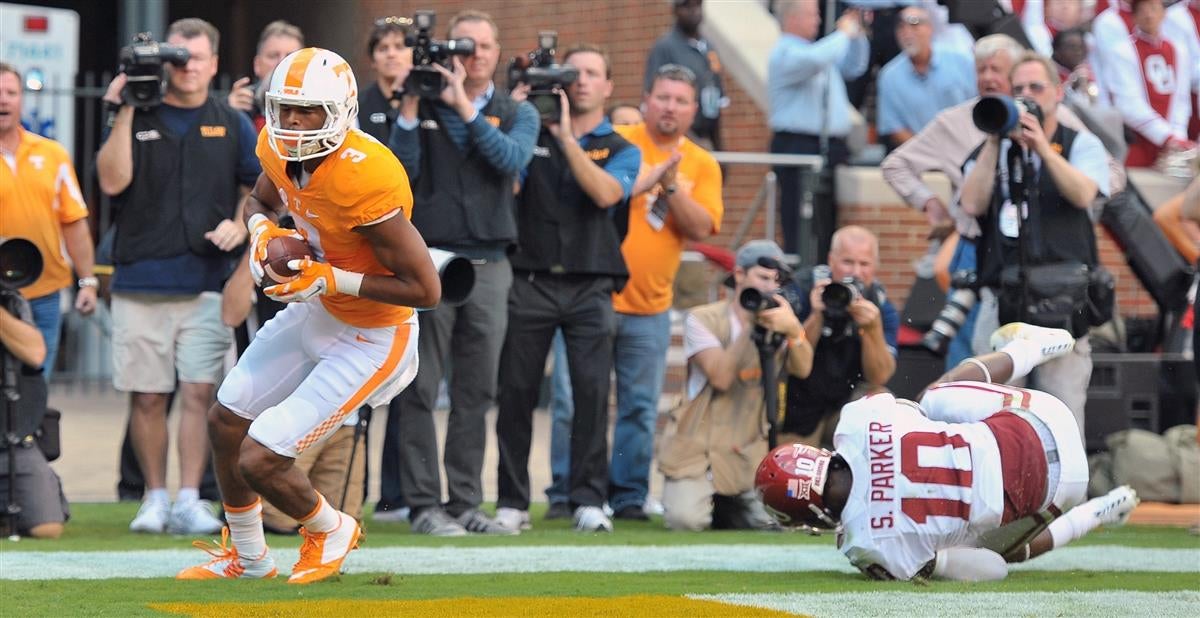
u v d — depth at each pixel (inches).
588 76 1183.6
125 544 1018.7
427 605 730.8
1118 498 892.6
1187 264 1392.7
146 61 1095.0
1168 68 1718.8
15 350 1048.2
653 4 2027.6
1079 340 1128.8
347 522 814.5
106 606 721.6
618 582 831.1
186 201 1125.7
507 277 1116.5
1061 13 1779.0
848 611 722.8
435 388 1098.1
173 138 1125.7
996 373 859.4
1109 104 1721.2
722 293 1722.4
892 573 814.5
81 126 2082.9
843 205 1720.0
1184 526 1197.7
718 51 1967.3
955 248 1258.6
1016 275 1107.9
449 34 1131.3
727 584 822.5
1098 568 921.5
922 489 799.1
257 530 812.6
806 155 1723.7
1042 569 908.6
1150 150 1726.1
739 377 1179.3
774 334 1133.7
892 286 1700.3
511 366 1163.3
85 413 1924.2
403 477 1098.7
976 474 800.3
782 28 1749.5
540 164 1165.1
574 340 1175.6
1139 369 1299.2
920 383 1238.9
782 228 1708.9
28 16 2005.4
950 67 1684.3
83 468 1518.2
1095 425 1291.8
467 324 1104.2
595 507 1168.8
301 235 751.1
